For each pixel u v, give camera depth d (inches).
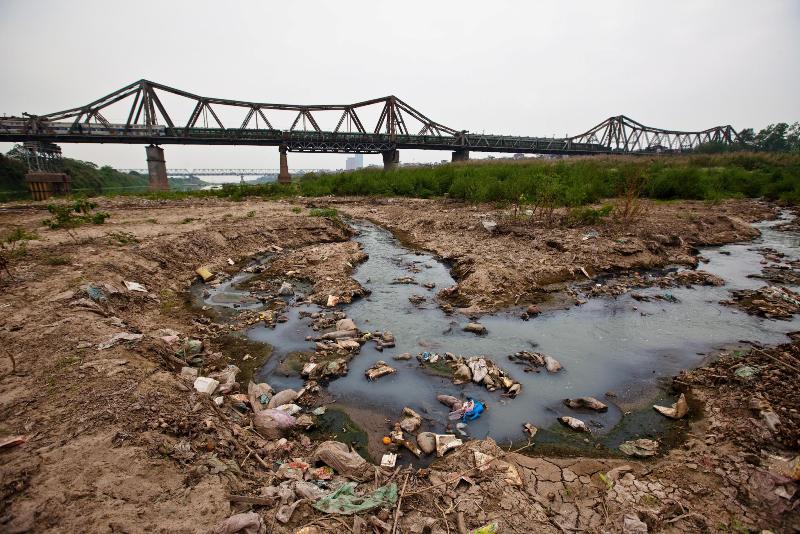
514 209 620.7
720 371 202.5
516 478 138.2
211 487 116.6
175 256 396.2
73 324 207.9
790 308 287.3
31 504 101.1
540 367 219.9
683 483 134.6
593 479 139.8
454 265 408.2
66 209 484.7
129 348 193.0
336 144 2164.1
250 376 215.9
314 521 113.3
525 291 326.0
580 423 171.2
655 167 1066.7
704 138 3420.3
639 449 156.3
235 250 465.4
